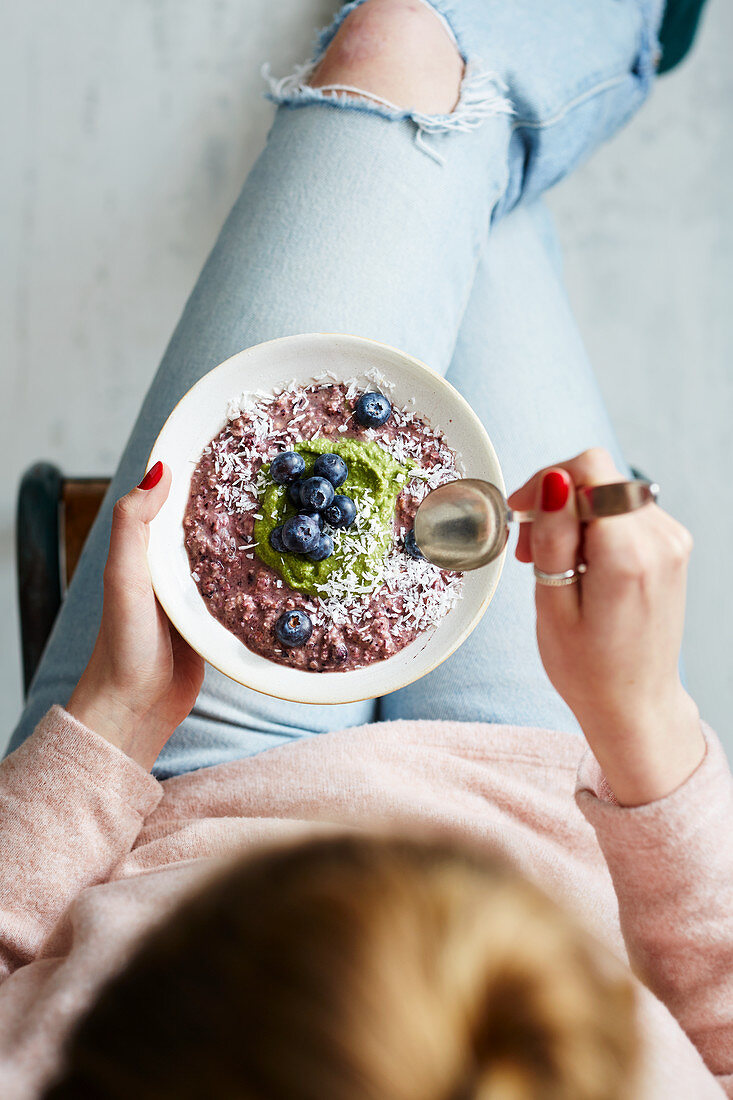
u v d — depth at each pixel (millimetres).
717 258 1836
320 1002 403
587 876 886
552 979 423
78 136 1726
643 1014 676
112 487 1002
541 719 1002
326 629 797
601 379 1848
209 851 848
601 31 1089
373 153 979
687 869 717
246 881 455
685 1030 732
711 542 1844
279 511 797
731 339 1844
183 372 971
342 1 1688
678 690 719
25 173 1733
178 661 839
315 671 800
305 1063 392
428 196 983
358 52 999
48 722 813
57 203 1743
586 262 1832
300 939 422
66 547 1279
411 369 799
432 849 472
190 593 801
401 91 988
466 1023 401
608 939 856
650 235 1828
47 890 795
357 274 962
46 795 803
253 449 800
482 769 940
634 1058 433
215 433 808
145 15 1696
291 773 918
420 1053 389
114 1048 432
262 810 910
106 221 1750
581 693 694
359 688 792
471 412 795
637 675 681
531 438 1076
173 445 798
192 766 956
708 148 1820
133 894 740
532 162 1081
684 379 1846
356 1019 396
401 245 972
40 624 1231
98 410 1799
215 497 803
